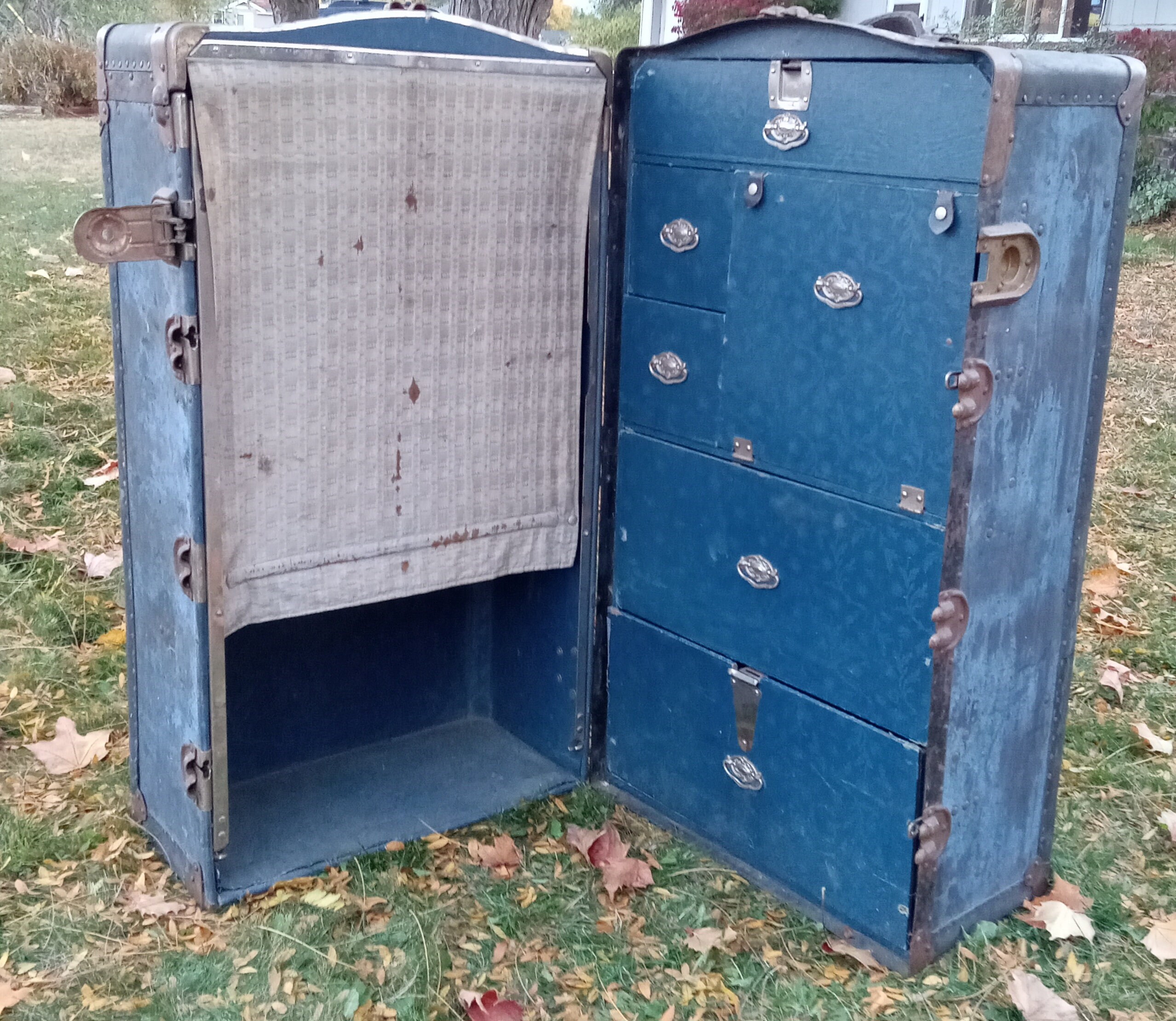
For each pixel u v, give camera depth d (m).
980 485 1.94
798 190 2.06
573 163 2.34
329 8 2.32
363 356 2.18
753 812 2.40
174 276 1.95
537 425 2.46
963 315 1.85
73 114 10.91
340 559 2.26
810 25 1.98
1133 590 3.71
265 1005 2.04
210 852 2.23
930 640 1.98
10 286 5.89
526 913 2.29
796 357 2.12
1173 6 10.12
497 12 3.76
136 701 2.41
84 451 4.22
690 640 2.46
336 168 2.05
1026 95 1.79
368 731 2.88
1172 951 2.19
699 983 2.12
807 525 2.17
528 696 2.87
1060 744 2.30
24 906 2.25
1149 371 5.81
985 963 2.17
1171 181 9.22
